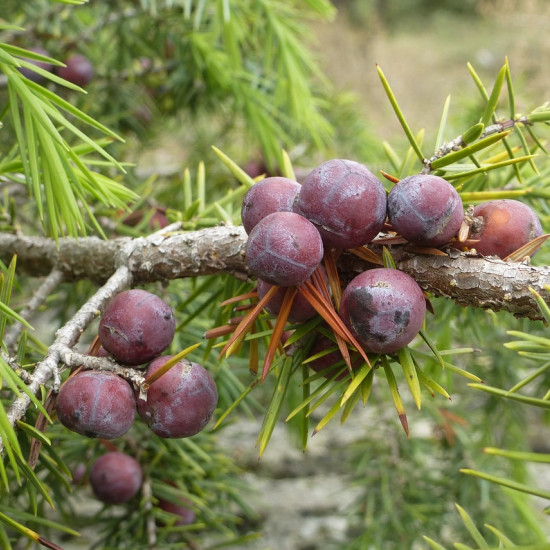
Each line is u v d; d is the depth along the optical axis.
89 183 0.19
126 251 0.19
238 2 0.30
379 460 0.37
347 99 0.44
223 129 0.41
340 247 0.16
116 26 0.33
